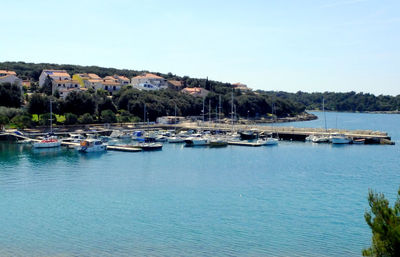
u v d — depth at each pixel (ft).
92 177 248.32
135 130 492.54
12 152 347.77
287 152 366.43
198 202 193.16
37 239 146.00
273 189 218.38
